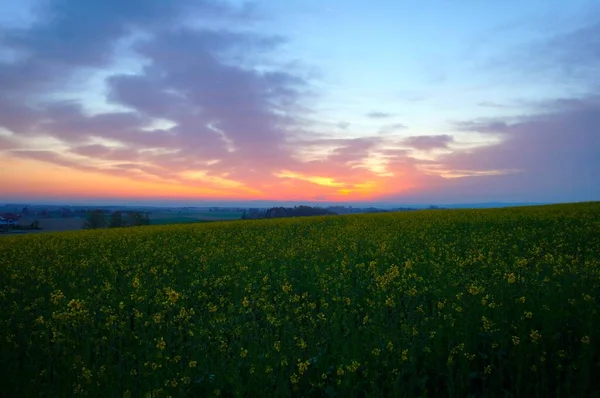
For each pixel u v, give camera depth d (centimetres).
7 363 624
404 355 556
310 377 583
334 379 571
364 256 1441
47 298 1063
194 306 934
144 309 898
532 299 733
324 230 2486
